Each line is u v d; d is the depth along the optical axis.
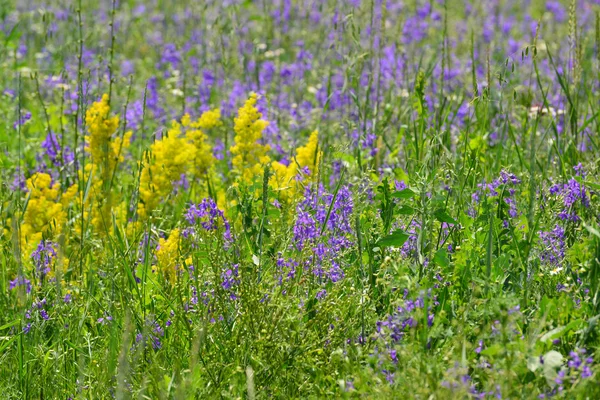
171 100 14.17
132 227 8.39
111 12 10.02
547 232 6.98
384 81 13.24
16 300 7.22
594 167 7.77
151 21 21.98
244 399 5.89
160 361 6.41
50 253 7.89
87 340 6.48
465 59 15.70
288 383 6.05
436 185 7.47
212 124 10.38
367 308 6.41
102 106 9.67
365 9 12.07
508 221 7.09
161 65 16.73
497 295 6.20
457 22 20.16
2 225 8.66
